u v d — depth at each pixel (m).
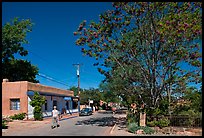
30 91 35.22
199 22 19.09
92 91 74.06
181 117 20.48
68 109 52.47
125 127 22.64
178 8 20.16
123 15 21.23
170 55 20.36
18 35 42.84
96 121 31.14
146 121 21.14
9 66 47.31
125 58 21.97
